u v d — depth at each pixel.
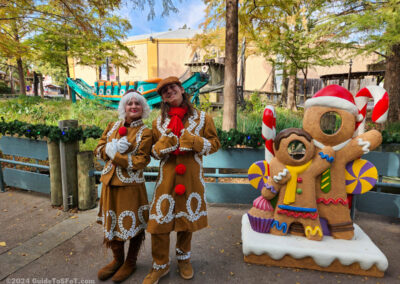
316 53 8.93
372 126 6.85
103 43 11.95
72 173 3.47
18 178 4.01
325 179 2.39
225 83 4.87
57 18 6.79
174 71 22.70
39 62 18.14
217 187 3.58
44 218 3.28
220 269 2.29
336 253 2.19
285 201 2.40
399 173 3.00
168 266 2.14
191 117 2.06
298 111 10.98
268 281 2.14
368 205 3.18
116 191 1.99
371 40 6.48
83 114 7.65
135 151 1.97
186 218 1.99
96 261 2.42
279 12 5.95
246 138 3.31
